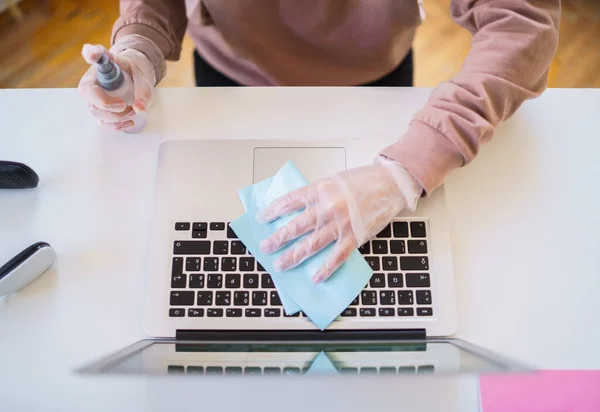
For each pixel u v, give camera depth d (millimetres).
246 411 582
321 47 799
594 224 661
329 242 624
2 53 1469
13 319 615
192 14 756
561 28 1491
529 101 721
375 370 474
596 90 726
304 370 484
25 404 583
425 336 602
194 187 663
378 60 814
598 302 625
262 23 757
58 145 702
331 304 602
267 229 639
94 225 659
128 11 759
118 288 630
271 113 717
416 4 679
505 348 607
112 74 581
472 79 637
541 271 639
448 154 632
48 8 1506
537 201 671
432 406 582
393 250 629
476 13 670
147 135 707
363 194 628
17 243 651
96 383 590
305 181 660
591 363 598
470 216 664
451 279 618
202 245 631
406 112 719
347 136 708
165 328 601
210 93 727
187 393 587
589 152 696
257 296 610
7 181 652
